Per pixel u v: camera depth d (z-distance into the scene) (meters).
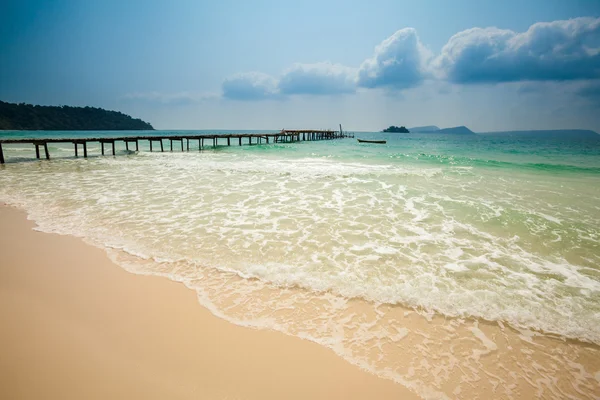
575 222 7.32
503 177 13.42
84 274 4.54
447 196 9.55
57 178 12.52
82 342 3.10
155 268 4.75
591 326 3.62
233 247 5.55
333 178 12.28
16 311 3.61
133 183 11.31
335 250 5.52
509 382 2.77
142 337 3.20
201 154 25.28
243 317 3.58
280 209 8.01
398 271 4.79
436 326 3.52
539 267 5.11
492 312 3.82
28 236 6.04
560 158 24.86
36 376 2.65
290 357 2.98
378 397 2.57
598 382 2.81
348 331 3.38
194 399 2.50
